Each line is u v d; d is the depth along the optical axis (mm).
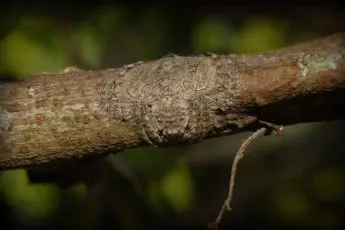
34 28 262
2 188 272
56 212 276
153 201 281
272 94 173
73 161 189
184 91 174
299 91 172
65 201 270
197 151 308
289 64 173
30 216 283
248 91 173
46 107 177
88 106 176
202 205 307
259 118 179
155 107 174
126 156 272
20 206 282
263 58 177
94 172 210
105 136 177
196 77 175
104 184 241
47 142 177
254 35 293
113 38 268
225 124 176
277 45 295
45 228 279
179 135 175
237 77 174
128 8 270
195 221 300
